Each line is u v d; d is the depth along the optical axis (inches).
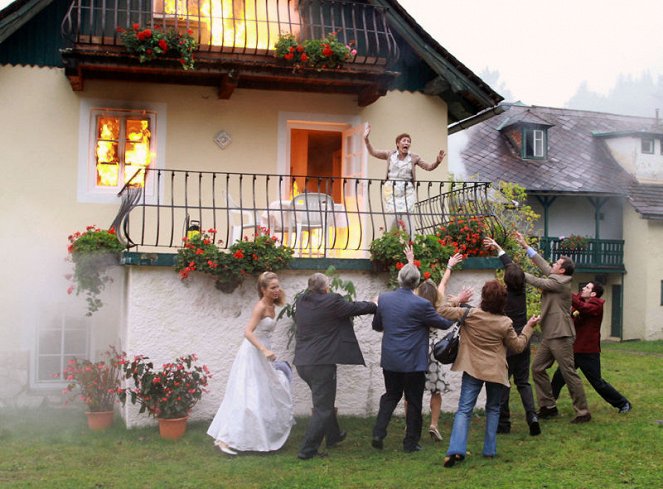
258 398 275.4
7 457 272.5
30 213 386.6
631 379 442.0
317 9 431.8
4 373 379.2
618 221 1015.0
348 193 432.8
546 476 243.8
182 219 405.1
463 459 259.9
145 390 294.0
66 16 362.0
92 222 393.1
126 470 255.8
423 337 271.9
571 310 330.6
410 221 376.5
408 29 419.8
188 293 317.1
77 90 388.8
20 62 386.9
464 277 343.3
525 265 552.1
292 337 320.2
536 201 969.5
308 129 433.7
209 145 410.3
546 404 326.0
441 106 444.8
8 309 383.9
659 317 982.4
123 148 402.9
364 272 335.3
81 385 320.2
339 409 331.9
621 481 237.5
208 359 318.0
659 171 1034.7
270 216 393.4
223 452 276.2
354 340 276.2
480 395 348.2
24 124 386.9
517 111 1095.0
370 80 403.5
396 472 250.4
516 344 257.6
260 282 280.7
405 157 382.9
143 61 364.5
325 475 247.3
